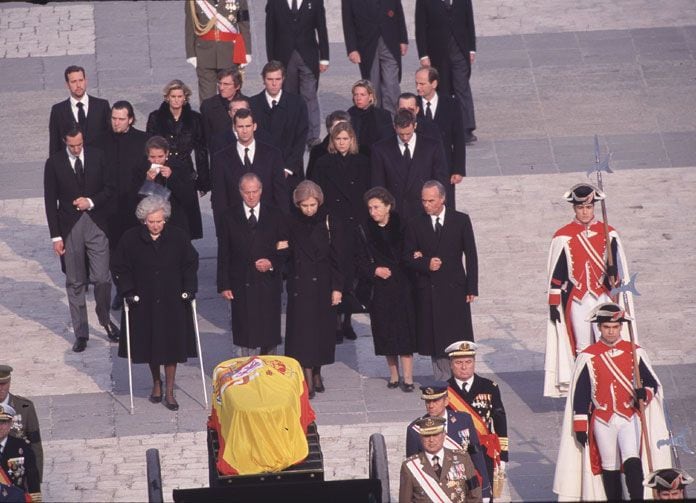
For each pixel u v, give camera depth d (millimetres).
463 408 46875
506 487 51250
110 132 62406
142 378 59188
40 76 84438
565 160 75375
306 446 45125
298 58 75250
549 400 57062
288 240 56906
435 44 76125
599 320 48375
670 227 69375
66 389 58312
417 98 64938
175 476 51469
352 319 64188
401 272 56781
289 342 56938
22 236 70562
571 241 55031
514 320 62875
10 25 89812
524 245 68438
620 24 88938
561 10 90750
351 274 57000
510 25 89125
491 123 79188
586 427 48250
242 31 75188
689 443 53844
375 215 56094
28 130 79250
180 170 62250
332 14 90312
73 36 88688
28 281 67062
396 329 56938
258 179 56125
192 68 85312
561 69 84375
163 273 55781
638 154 75812
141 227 55969
